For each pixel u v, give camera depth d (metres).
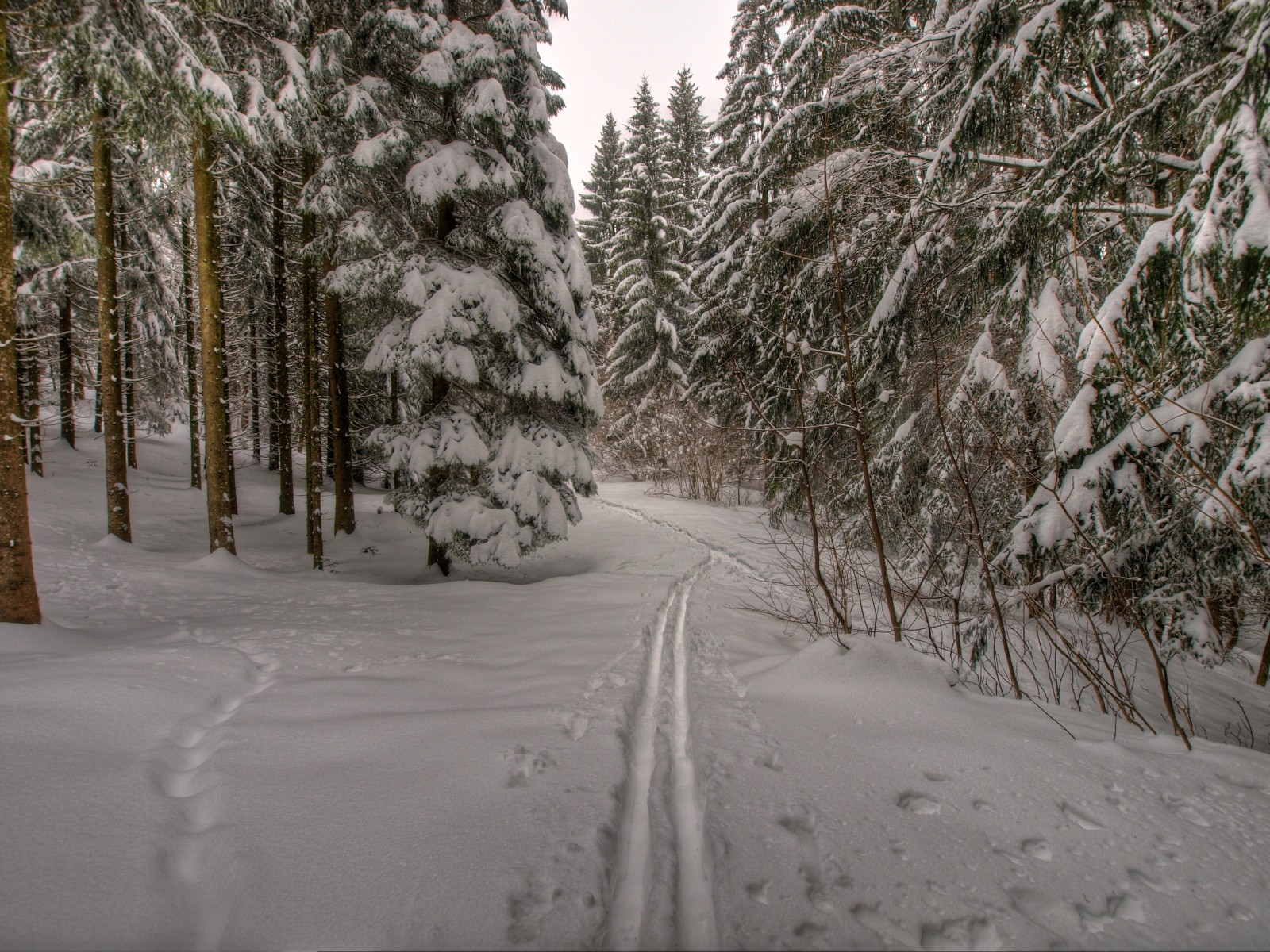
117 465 10.54
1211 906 1.97
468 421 9.53
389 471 9.58
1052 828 2.41
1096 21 4.41
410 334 8.86
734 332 10.84
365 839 2.34
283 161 12.70
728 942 1.85
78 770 2.72
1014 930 1.87
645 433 24.75
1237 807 2.55
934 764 2.95
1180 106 3.79
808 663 4.36
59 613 6.17
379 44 9.65
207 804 2.60
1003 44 5.25
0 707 3.25
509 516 9.30
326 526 15.49
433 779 2.83
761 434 10.69
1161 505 3.68
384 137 8.88
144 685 3.85
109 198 9.95
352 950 1.80
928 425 7.46
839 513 8.78
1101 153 4.23
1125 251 5.53
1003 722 3.45
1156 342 3.70
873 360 7.81
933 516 6.84
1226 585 3.74
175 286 17.20
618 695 4.07
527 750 3.16
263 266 15.32
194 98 6.82
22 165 9.52
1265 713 4.68
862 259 7.90
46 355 18.94
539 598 7.93
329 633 5.86
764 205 13.10
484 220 9.83
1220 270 3.14
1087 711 3.95
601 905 2.04
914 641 5.80
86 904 1.94
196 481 17.61
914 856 2.24
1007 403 5.68
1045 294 5.12
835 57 8.56
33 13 5.41
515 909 1.99
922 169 7.45
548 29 10.91
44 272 12.98
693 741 3.33
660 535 14.28
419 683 4.43
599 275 32.81
